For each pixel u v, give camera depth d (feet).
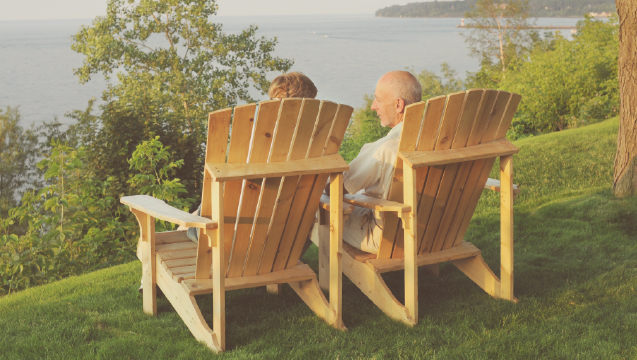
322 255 9.78
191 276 7.86
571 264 10.78
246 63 86.38
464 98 7.55
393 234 8.39
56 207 16.69
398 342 7.41
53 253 15.19
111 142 27.86
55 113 391.04
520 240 12.62
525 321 8.02
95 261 16.78
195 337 7.72
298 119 6.93
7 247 15.46
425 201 8.22
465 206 8.78
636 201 14.08
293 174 7.02
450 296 9.41
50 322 8.49
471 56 154.30
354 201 8.08
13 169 129.90
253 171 6.81
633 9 14.20
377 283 8.46
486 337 7.50
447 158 7.62
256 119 6.69
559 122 41.75
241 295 9.64
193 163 29.55
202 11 83.61
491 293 9.17
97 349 7.46
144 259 8.82
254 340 7.63
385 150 8.05
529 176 19.27
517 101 8.34
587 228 13.02
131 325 8.41
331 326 8.02
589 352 6.98
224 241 7.47
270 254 8.00
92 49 80.28
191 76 83.15
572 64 41.91
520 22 147.74
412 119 7.35
